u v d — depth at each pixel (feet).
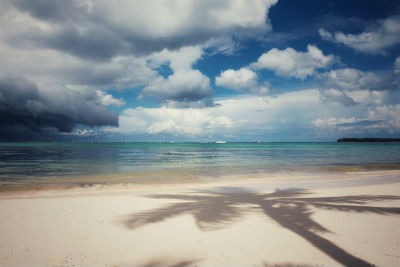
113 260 18.60
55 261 18.52
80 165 93.86
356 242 21.13
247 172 75.36
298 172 75.97
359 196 38.58
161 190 46.24
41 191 45.11
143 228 24.71
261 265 17.72
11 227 25.17
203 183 55.67
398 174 71.05
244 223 25.77
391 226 24.70
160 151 235.20
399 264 17.63
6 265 17.93
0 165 91.45
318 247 20.33
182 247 20.53
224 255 19.17
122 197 38.65
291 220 26.61
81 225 25.68
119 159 127.65
